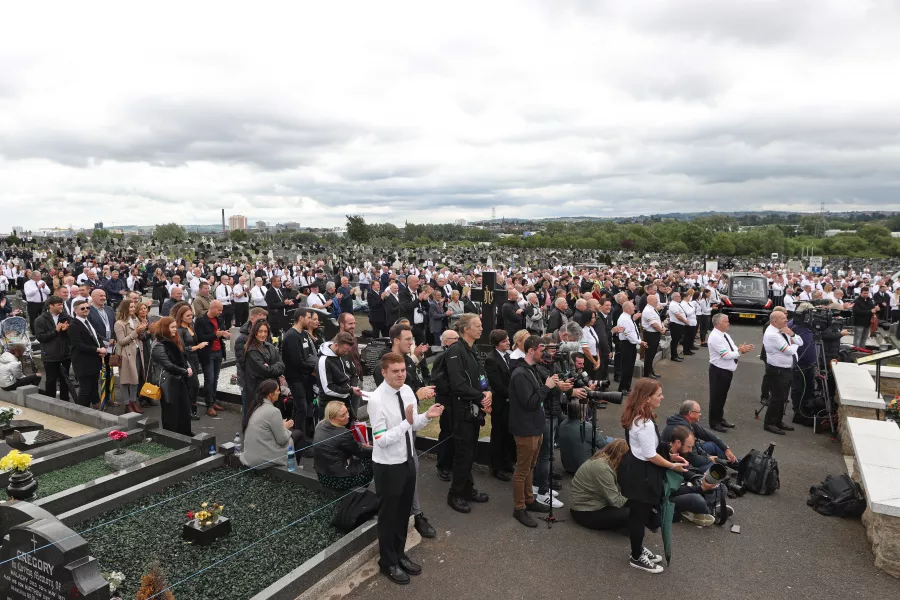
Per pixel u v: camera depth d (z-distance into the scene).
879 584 5.14
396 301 15.54
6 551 4.05
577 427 7.38
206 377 9.83
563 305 12.09
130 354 9.36
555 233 112.62
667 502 5.22
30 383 10.41
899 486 5.46
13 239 58.41
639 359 14.46
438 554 5.51
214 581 4.75
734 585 5.07
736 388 12.48
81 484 6.38
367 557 5.28
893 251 103.00
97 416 8.65
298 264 33.09
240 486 6.64
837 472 7.73
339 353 7.22
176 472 6.70
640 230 100.94
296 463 7.59
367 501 5.56
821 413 9.54
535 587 4.98
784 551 5.68
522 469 6.06
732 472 7.56
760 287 24.00
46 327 9.75
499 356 7.22
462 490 6.44
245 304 17.41
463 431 6.30
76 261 34.25
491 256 55.22
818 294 21.08
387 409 4.89
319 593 4.73
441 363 6.81
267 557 5.14
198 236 75.69
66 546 3.72
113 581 4.40
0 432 8.06
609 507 5.98
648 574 5.21
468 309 17.47
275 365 7.78
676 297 14.96
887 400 9.34
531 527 6.06
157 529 5.64
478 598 4.80
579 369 7.02
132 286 25.20
